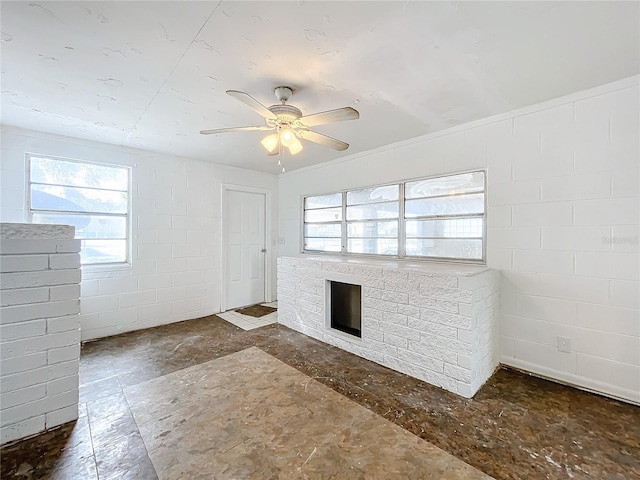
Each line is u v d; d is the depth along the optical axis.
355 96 2.32
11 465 1.56
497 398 2.21
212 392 2.29
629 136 2.11
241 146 3.65
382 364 2.79
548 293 2.47
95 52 1.77
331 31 1.58
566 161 2.36
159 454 1.64
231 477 1.49
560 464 1.57
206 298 4.41
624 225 2.14
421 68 1.94
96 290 3.49
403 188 3.50
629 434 1.81
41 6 1.40
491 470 1.53
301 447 1.70
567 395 2.24
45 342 1.84
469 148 2.89
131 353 3.03
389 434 1.81
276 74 2.01
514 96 2.35
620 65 1.92
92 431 1.83
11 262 1.74
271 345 3.27
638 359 2.11
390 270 2.74
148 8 1.42
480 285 2.37
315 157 4.17
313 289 3.53
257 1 1.37
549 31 1.58
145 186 3.85
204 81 2.10
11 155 2.98
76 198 3.40
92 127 3.00
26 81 2.11
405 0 1.37
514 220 2.63
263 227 5.14
